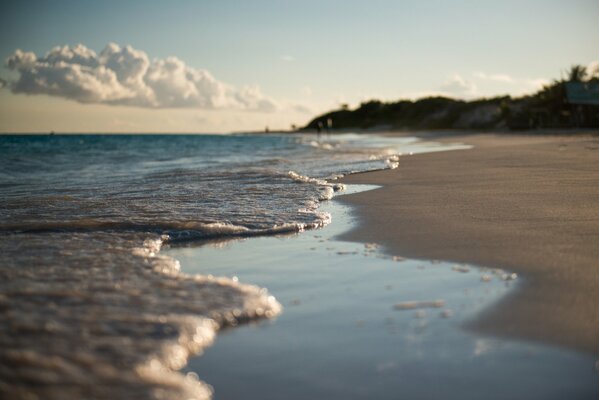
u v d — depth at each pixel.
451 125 96.25
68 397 2.46
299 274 4.79
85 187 11.94
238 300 3.93
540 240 5.63
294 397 2.65
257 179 12.86
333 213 8.06
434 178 12.58
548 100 60.06
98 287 4.19
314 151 30.09
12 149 40.47
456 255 5.19
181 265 5.21
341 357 3.06
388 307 3.84
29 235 6.41
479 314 3.62
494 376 2.80
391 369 2.91
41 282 4.31
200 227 6.84
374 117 141.88
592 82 56.91
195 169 16.94
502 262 4.86
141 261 5.11
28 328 3.26
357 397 2.64
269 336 3.38
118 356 2.92
